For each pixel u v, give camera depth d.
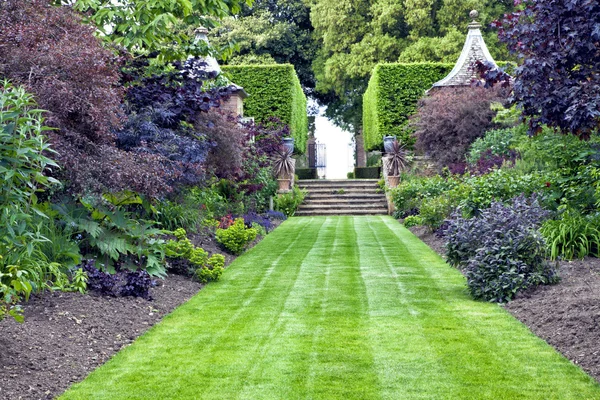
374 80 22.72
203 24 10.13
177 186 9.63
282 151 19.48
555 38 5.46
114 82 7.33
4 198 4.90
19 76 6.30
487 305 6.59
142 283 6.64
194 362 4.79
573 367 4.57
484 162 15.31
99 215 7.38
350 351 5.02
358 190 21.41
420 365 4.67
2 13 6.60
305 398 4.07
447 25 27.66
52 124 6.27
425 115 18.19
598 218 8.71
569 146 9.95
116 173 6.45
